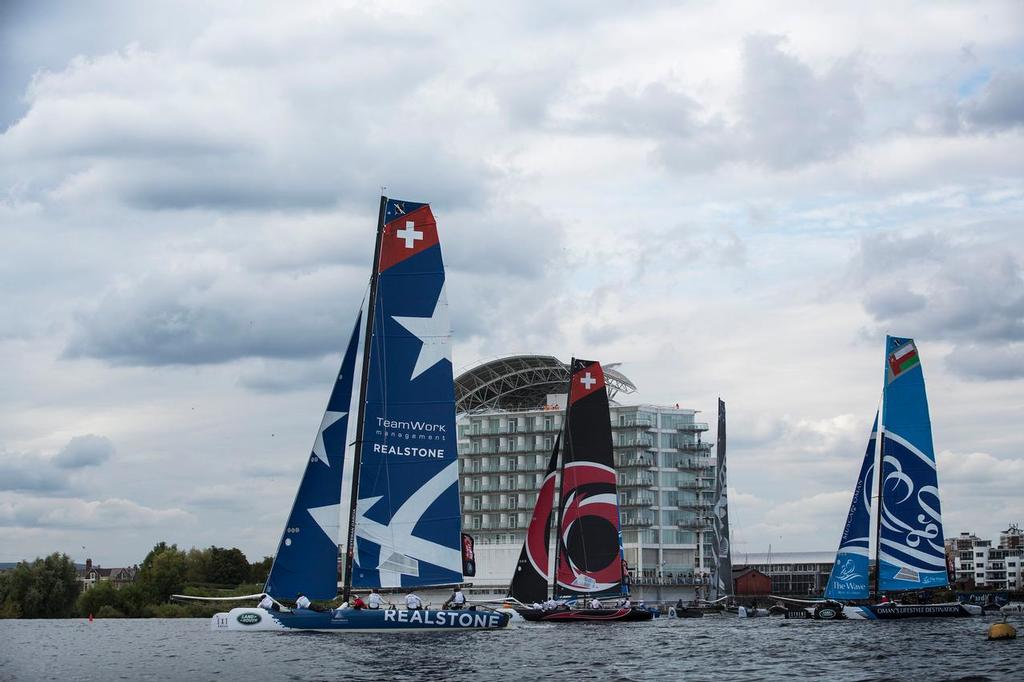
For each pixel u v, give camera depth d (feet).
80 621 576.20
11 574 633.20
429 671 187.01
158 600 654.53
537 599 380.58
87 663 221.87
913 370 348.18
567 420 379.14
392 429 232.73
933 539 346.54
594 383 380.17
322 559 225.35
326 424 226.99
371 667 190.39
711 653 234.58
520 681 177.06
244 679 177.37
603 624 366.02
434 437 234.58
